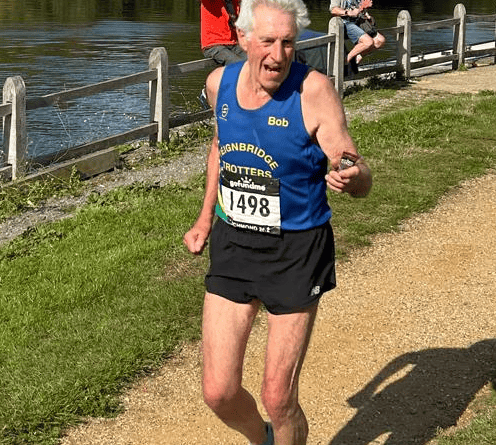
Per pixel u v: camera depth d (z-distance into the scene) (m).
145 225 7.65
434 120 11.44
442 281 6.64
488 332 5.77
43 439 4.61
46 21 27.14
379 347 5.59
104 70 18.36
